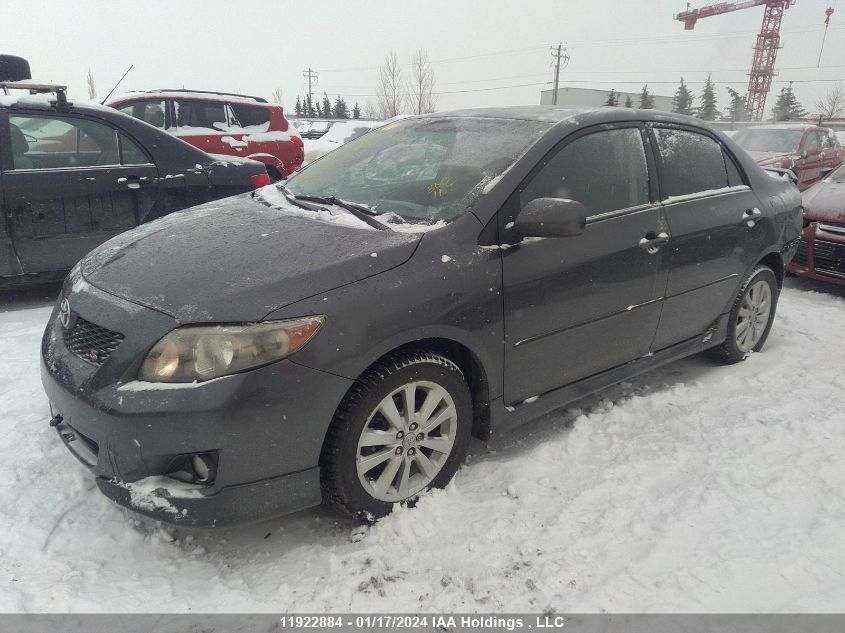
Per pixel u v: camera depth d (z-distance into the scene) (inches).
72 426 85.9
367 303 85.4
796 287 239.8
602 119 120.3
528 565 85.0
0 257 178.1
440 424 98.6
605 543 88.9
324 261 88.3
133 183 194.9
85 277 98.0
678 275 128.8
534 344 106.0
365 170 124.4
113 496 82.3
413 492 96.1
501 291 98.7
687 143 137.8
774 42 2721.5
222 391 77.0
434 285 91.5
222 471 78.8
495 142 113.3
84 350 88.3
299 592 81.0
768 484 101.9
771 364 155.4
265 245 94.2
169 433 77.4
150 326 81.6
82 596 79.5
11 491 99.4
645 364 130.6
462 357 102.7
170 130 343.9
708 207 135.7
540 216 95.5
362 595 80.4
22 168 180.1
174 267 91.0
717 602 78.1
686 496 98.8
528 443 118.0
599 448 115.2
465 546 88.7
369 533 91.2
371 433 88.8
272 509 83.0
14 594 79.0
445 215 101.0
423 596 80.3
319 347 81.4
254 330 78.9
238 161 219.5
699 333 142.6
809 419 123.8
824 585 80.5
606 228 114.0
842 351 163.6
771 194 156.5
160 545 89.6
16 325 175.9
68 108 187.0
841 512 94.7
